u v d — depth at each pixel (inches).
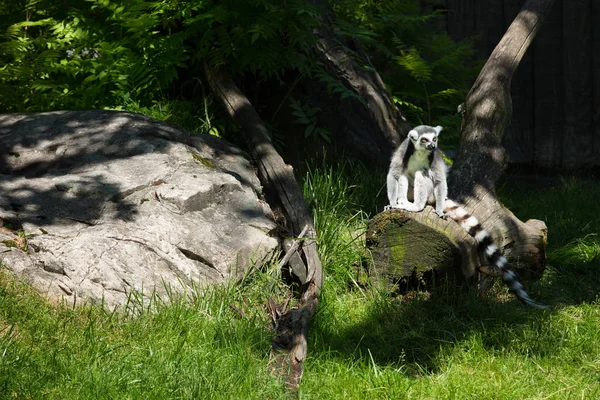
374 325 272.1
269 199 338.6
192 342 237.8
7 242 262.2
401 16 439.5
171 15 398.6
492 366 243.6
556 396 222.2
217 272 275.1
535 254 315.0
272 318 265.7
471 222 303.7
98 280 253.4
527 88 479.5
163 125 340.2
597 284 317.7
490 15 485.4
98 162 308.7
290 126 405.4
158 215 278.8
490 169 333.1
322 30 408.2
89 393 199.2
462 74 459.5
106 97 396.2
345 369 235.0
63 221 275.6
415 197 305.4
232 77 406.0
